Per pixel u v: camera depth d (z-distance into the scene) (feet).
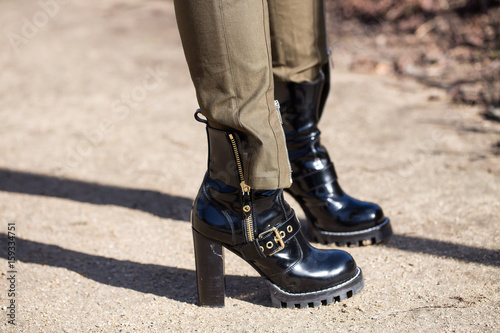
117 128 9.49
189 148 8.57
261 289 4.73
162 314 4.40
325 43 5.22
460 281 4.59
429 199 6.31
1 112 10.47
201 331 4.11
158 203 6.81
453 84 10.08
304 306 4.34
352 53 12.35
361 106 9.59
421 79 10.59
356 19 14.14
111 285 4.92
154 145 8.74
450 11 12.92
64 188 7.37
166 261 5.36
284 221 4.27
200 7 3.61
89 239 5.91
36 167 8.09
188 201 6.82
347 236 5.32
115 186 7.37
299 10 4.91
